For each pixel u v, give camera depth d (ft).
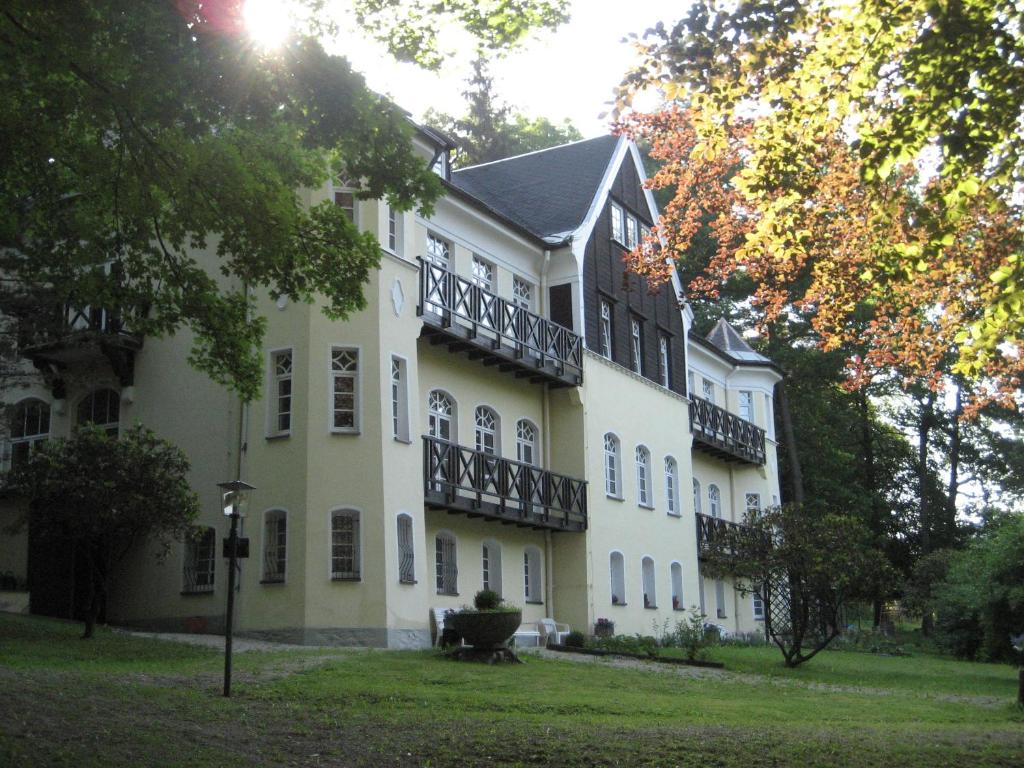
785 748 38.88
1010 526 97.19
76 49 37.55
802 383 160.97
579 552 94.22
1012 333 45.21
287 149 46.24
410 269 77.20
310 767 33.45
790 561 82.17
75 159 44.27
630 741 38.60
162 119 39.14
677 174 55.42
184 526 63.31
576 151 109.91
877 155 39.65
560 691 53.06
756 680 69.15
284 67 39.06
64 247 49.06
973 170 40.78
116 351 78.38
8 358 74.54
